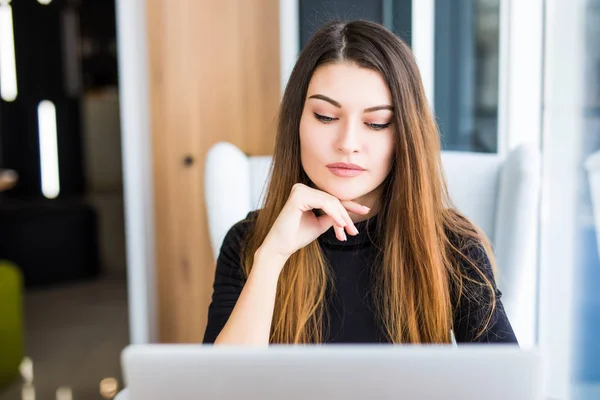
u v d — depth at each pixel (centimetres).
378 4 240
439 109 237
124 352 60
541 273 202
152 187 270
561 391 198
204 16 253
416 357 59
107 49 532
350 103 102
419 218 111
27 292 471
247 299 104
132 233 276
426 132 111
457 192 150
